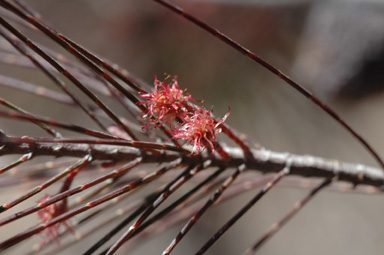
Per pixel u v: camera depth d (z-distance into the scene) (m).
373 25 0.45
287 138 0.47
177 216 0.24
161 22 0.45
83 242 0.49
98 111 0.22
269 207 0.55
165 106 0.19
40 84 0.46
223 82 0.45
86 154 0.20
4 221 0.19
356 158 0.48
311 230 0.53
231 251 0.55
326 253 0.51
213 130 0.20
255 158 0.21
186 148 0.20
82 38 0.47
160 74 0.45
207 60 0.45
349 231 0.52
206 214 0.57
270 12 0.44
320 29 0.46
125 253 0.23
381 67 0.46
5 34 0.20
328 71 0.47
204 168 0.21
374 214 0.51
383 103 0.48
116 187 0.22
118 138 0.19
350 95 0.48
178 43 0.45
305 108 0.48
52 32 0.19
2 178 0.22
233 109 0.46
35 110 0.49
